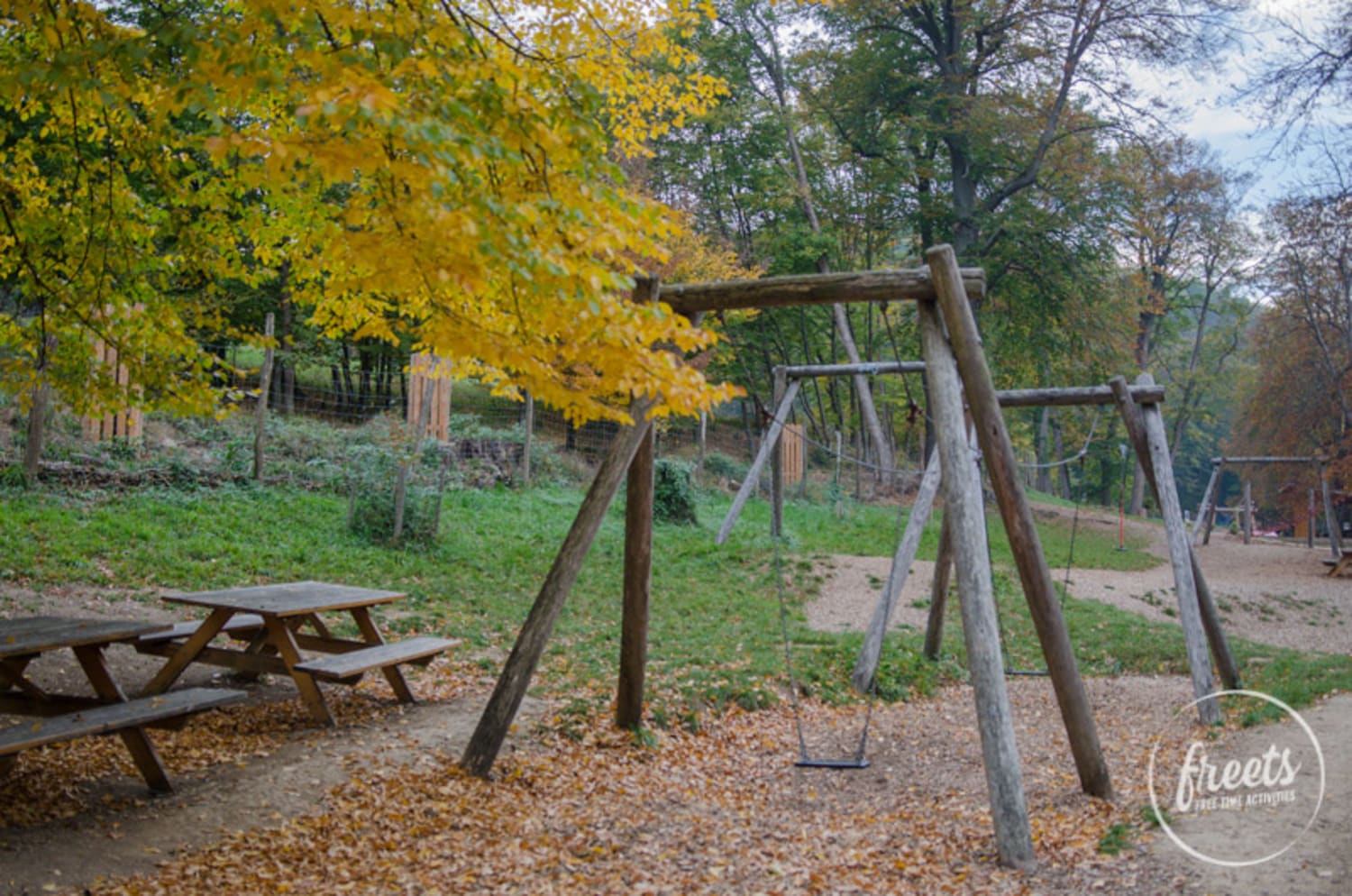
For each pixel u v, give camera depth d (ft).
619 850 15.44
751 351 96.27
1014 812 15.43
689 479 59.41
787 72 92.79
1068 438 133.69
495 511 52.49
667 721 23.93
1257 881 13.41
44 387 39.34
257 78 12.84
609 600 39.68
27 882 12.52
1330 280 78.64
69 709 18.13
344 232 14.17
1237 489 188.44
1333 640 46.98
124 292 20.67
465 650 29.84
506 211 11.97
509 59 14.93
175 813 15.49
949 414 18.39
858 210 90.63
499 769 19.24
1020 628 42.24
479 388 89.04
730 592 43.73
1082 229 83.05
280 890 13.00
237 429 52.21
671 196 88.84
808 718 26.68
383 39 12.91
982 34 81.97
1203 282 127.54
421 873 13.92
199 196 19.79
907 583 49.65
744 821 17.48
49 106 18.51
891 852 15.75
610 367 14.26
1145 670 36.60
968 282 19.42
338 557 38.99
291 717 21.91
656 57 25.35
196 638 21.38
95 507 38.29
